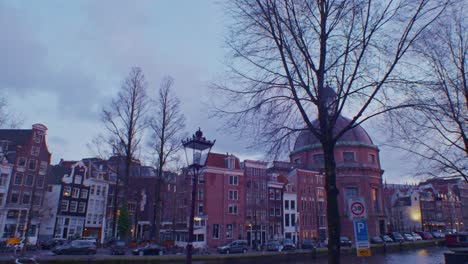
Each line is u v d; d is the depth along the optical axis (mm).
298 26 9336
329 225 8664
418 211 91812
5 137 49219
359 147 67938
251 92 9766
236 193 55938
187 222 53094
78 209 55469
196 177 12672
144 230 64938
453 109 11344
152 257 25391
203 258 28469
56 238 48844
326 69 9000
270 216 58594
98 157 32906
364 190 65875
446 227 95312
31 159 49000
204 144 12750
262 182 59219
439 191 99938
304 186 65312
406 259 37406
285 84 9562
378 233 64312
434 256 40562
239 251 39281
